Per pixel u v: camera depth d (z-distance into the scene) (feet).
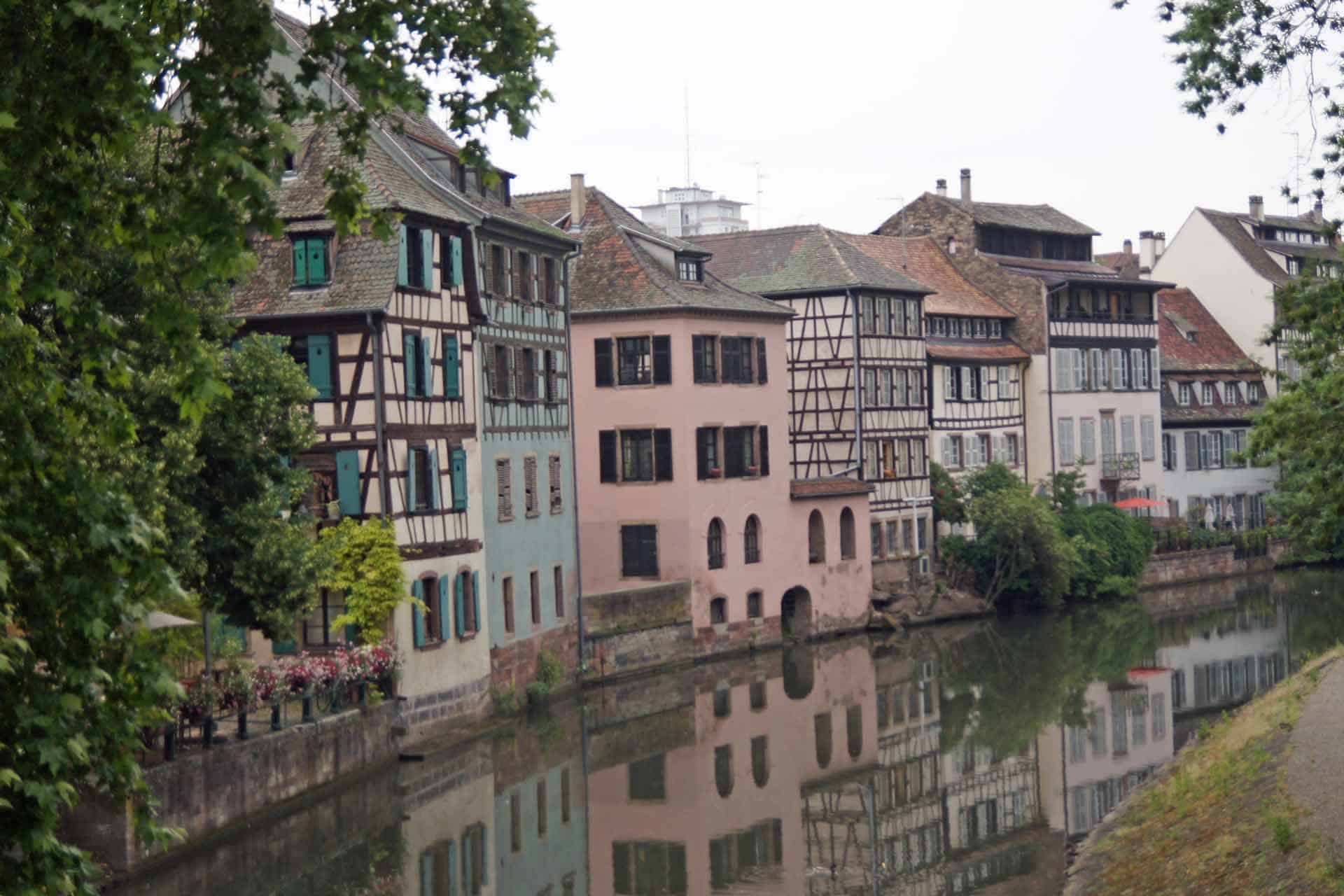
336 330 116.37
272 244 119.44
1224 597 228.22
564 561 151.12
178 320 39.70
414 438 120.67
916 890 89.15
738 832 102.73
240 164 37.24
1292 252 312.09
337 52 41.29
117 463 78.69
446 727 123.65
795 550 186.80
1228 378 292.20
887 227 258.98
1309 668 123.85
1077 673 162.30
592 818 105.70
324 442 116.37
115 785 38.47
